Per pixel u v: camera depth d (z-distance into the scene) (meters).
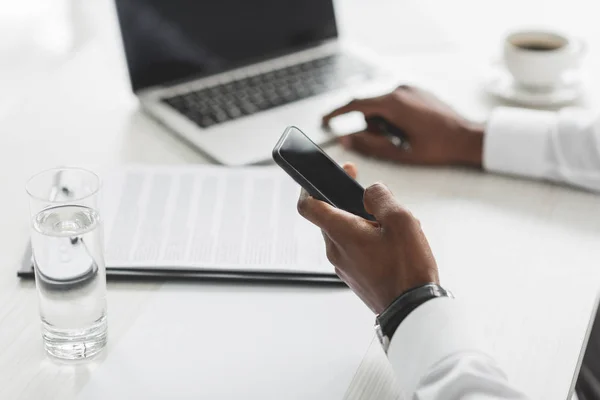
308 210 0.78
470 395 0.67
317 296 0.87
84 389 0.73
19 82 2.46
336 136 1.20
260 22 1.37
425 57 1.48
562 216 1.04
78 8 2.51
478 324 0.83
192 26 1.31
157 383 0.74
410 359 0.71
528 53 1.30
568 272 0.92
